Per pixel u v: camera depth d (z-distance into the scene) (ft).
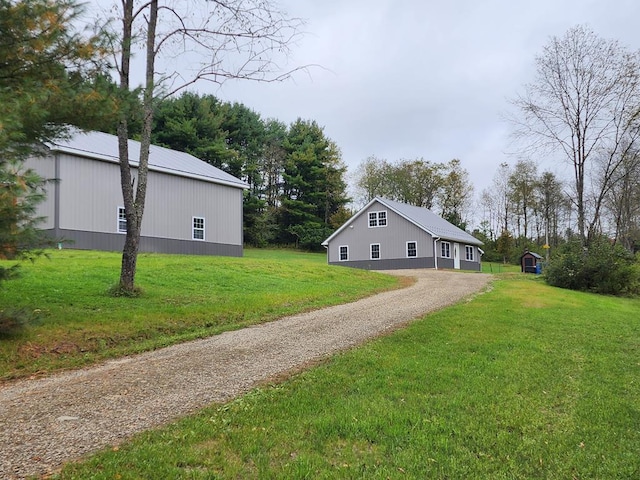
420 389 17.04
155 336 25.61
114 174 66.08
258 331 27.94
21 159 20.33
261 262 60.13
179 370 19.51
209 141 144.25
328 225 168.96
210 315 30.35
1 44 22.35
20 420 13.89
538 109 78.95
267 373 19.12
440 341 24.90
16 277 21.53
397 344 24.14
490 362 20.98
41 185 21.16
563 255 65.87
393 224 105.91
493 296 44.96
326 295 43.50
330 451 12.01
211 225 80.02
